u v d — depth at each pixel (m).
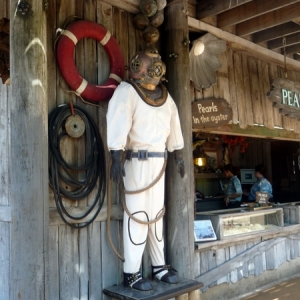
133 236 2.93
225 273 4.02
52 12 2.89
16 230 2.38
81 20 3.00
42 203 2.42
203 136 6.43
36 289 2.36
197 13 3.91
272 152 8.01
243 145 6.90
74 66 2.89
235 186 5.58
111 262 3.10
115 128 2.79
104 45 3.13
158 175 2.97
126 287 2.97
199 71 3.94
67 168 2.85
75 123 2.89
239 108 4.54
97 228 3.04
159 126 2.98
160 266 3.12
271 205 4.95
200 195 6.04
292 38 4.64
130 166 2.94
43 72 2.49
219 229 3.83
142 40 3.49
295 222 4.92
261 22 4.14
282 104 4.77
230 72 4.49
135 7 3.33
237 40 4.33
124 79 3.27
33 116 2.42
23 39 2.43
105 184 3.08
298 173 7.56
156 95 3.02
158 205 3.01
